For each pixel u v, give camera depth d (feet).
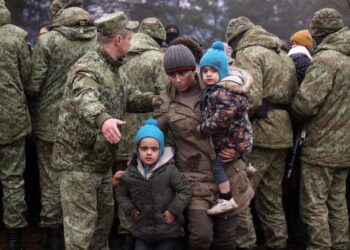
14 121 14.06
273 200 14.99
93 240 12.30
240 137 10.89
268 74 14.14
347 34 14.37
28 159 16.34
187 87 11.20
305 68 15.31
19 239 14.51
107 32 10.98
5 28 14.02
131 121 14.79
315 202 14.51
